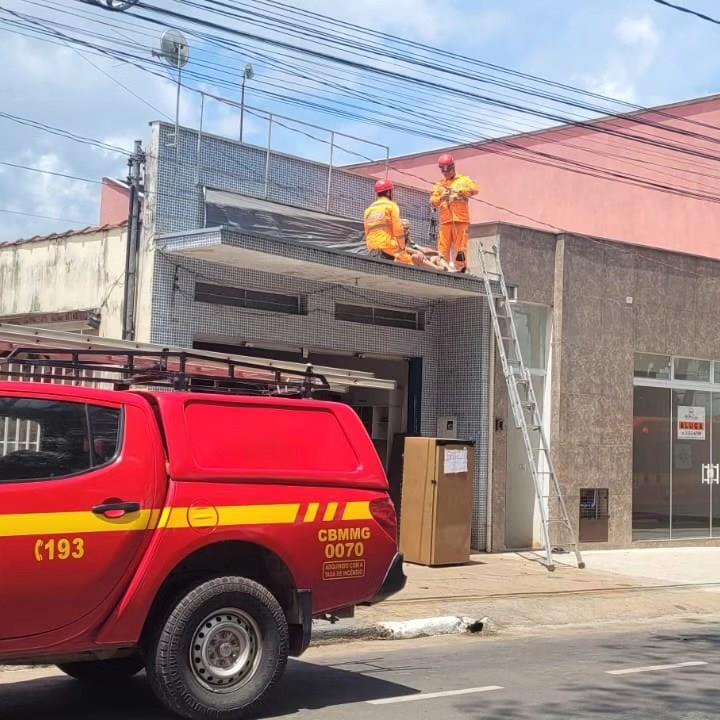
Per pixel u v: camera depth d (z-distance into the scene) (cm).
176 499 616
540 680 790
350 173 1620
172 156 1378
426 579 1336
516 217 2516
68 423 600
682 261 1923
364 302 1585
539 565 1528
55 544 572
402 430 1698
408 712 668
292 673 811
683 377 1933
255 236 1290
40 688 743
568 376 1731
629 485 1808
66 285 1497
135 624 601
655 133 2325
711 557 1750
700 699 727
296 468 671
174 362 888
